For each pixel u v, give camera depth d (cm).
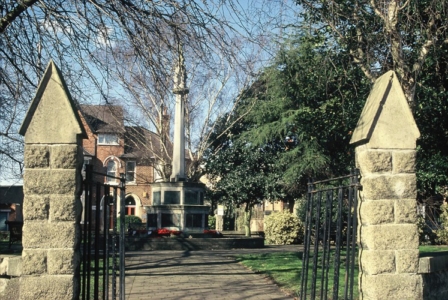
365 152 673
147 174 4372
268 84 2062
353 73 1306
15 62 1049
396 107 680
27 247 628
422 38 1175
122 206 718
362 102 1480
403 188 668
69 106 649
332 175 2341
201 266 1448
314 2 1075
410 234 663
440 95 1339
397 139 674
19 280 630
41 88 650
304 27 1208
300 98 1933
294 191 2842
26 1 983
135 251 1988
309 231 758
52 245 630
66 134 644
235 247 2173
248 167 3181
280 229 2812
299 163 2350
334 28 1048
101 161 4247
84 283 644
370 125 670
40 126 643
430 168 1495
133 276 1247
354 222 642
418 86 1287
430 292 690
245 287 1086
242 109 2895
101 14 990
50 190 636
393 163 671
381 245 657
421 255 724
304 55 1413
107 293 686
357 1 1045
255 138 2566
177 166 2283
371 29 1128
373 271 655
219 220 4184
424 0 1130
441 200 2114
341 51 1234
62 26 1002
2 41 1020
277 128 2434
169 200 2234
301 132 2228
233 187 3153
